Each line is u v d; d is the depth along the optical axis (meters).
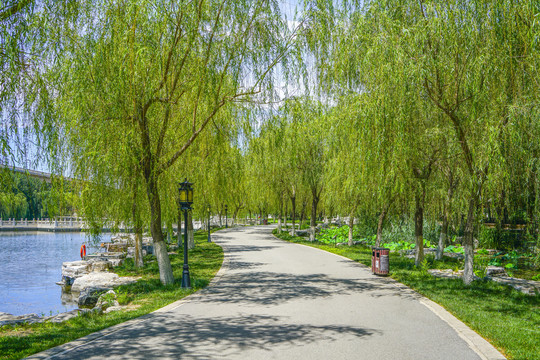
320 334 7.52
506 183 11.05
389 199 17.39
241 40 13.45
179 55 12.87
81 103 10.86
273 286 13.09
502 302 10.40
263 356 6.25
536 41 9.25
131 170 12.27
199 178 18.22
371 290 12.30
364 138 11.91
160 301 10.80
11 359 6.16
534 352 6.36
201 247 28.97
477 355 6.32
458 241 29.80
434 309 9.69
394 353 6.41
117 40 11.20
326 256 22.59
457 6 10.91
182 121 14.70
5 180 8.41
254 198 36.28
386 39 11.15
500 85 10.17
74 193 12.54
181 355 6.30
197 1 12.37
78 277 20.22
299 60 13.33
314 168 31.20
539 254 12.62
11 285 21.56
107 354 6.36
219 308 9.85
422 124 13.63
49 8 9.99
